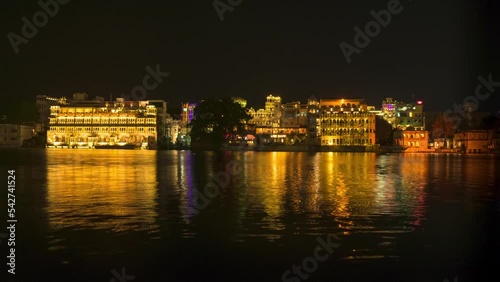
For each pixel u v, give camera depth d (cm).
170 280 1191
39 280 1185
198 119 17312
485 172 5409
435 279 1214
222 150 17225
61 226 1814
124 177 4197
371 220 1980
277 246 1513
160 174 4581
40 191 3008
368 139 17900
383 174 4938
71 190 3075
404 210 2259
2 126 19900
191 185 3456
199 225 1839
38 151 14488
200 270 1265
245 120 18000
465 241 1593
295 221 1939
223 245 1518
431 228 1806
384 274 1248
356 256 1405
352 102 18450
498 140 15525
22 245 1505
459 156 12888
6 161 7550
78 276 1213
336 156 11694
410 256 1408
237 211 2194
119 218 1984
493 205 2458
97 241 1562
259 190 3148
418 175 4841
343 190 3191
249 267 1295
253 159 9000
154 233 1695
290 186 3456
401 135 17512
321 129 18250
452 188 3384
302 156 11494
